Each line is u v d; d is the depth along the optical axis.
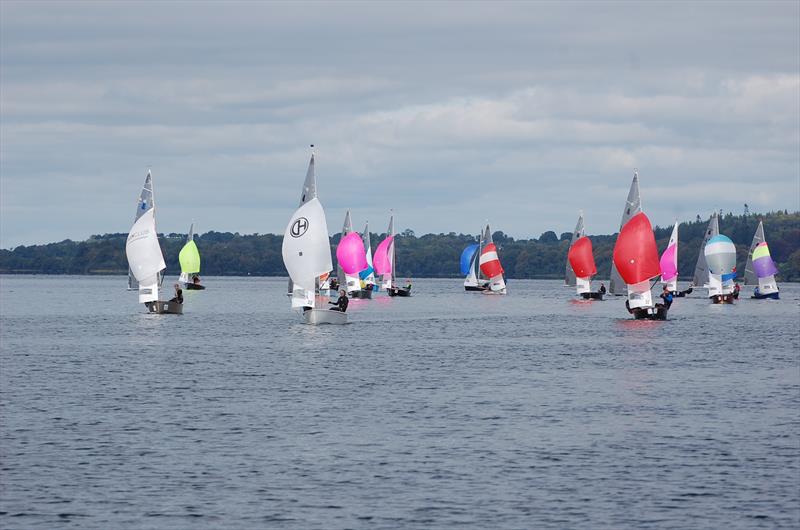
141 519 93.31
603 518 93.81
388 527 91.38
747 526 91.75
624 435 126.94
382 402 152.25
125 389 164.38
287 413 142.00
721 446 120.75
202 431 128.75
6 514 94.44
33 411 142.38
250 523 92.38
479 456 115.44
